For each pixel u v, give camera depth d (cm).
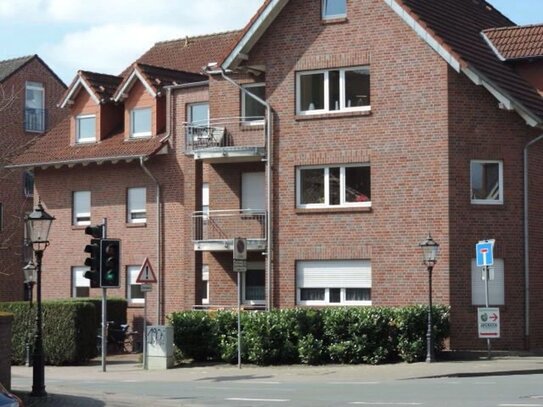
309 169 3253
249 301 3500
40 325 2106
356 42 3169
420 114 3070
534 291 3106
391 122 3111
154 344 2988
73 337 3322
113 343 3819
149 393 2148
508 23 3800
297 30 3259
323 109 3225
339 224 3180
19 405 1157
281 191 3275
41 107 5034
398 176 3095
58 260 4216
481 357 2914
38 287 2134
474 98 3061
